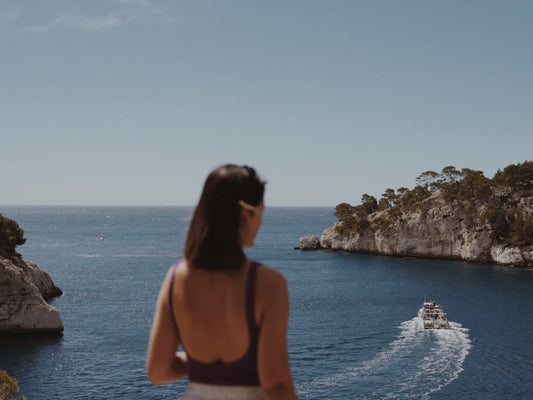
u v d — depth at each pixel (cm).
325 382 4172
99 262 13975
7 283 5641
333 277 11762
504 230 14350
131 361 4709
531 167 14738
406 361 4819
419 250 15962
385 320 6956
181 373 203
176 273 188
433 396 3819
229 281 177
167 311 188
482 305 8050
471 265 13912
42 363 4600
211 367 183
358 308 7931
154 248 18500
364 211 18962
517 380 4212
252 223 187
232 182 180
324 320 6969
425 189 17150
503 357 4941
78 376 4234
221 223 177
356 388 4012
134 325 6391
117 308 7581
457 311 7550
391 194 18925
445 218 15438
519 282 10631
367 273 12419
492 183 15200
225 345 180
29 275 7875
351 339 5800
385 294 9312
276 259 15762
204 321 178
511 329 6281
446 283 10581
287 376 178
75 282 10269
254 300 176
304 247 18975
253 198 183
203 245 179
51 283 8569
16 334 5672
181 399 190
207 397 182
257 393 184
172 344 191
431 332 6131
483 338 5788
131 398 3700
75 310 7388
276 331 177
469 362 4762
